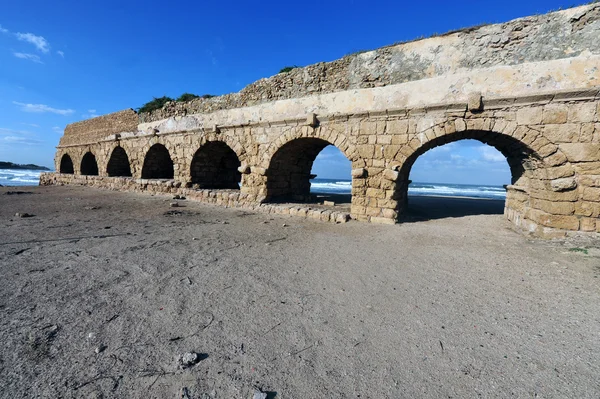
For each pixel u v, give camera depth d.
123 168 21.92
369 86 9.65
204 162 15.89
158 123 16.78
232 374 2.43
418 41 8.83
